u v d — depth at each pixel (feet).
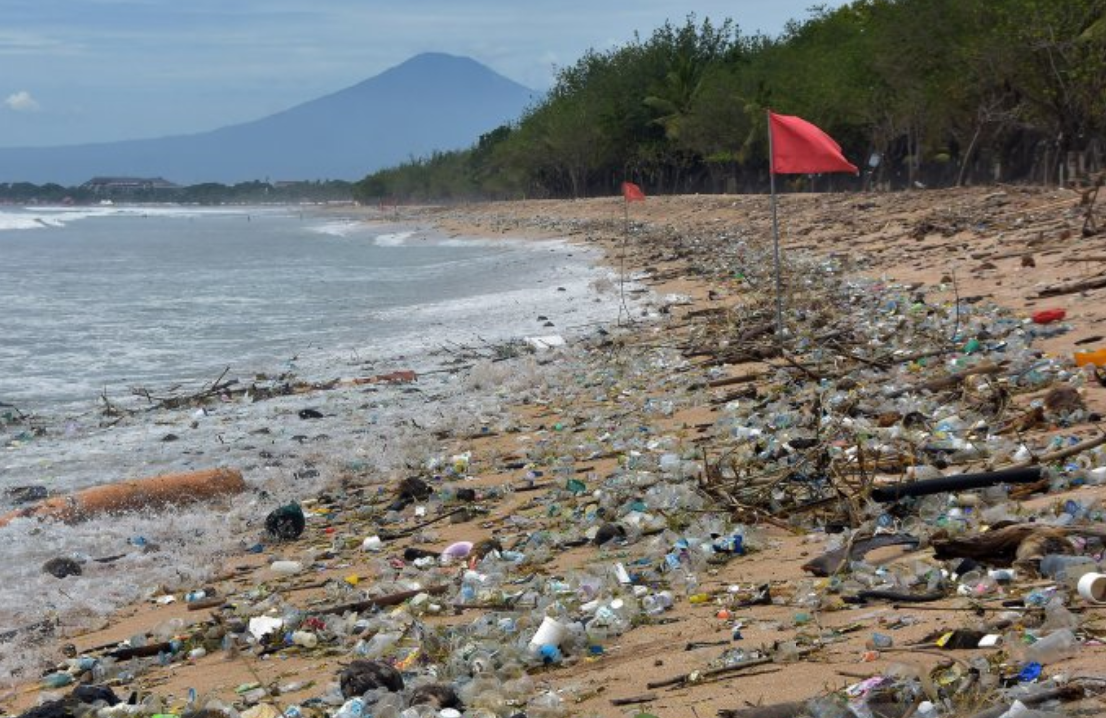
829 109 239.09
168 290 140.97
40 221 487.61
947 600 21.47
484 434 51.98
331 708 21.20
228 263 198.80
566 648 22.74
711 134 302.86
